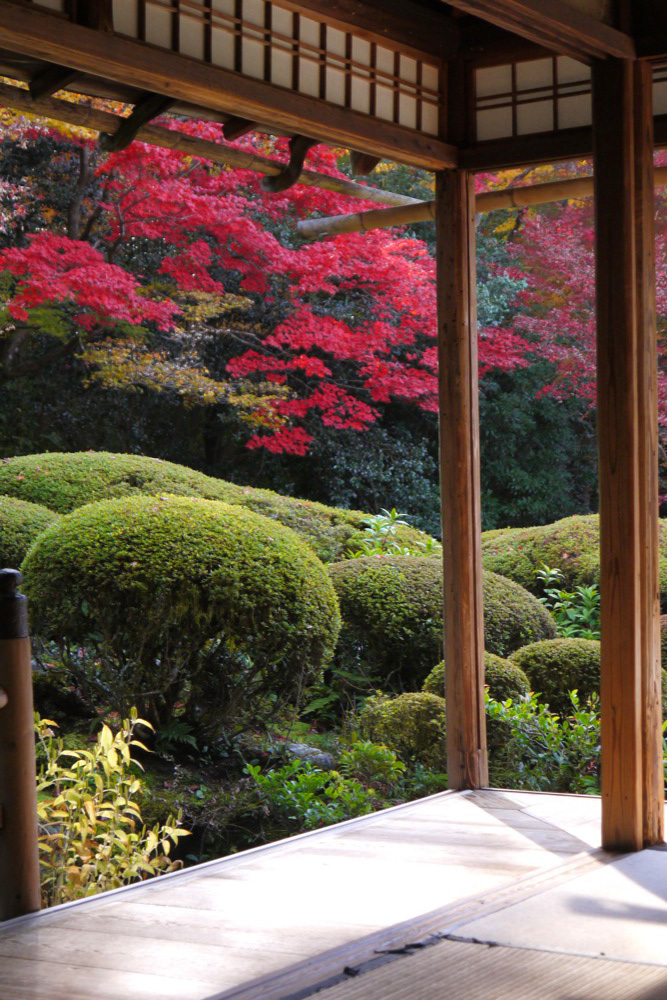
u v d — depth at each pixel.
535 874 2.99
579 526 7.30
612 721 3.27
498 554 7.35
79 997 2.20
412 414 11.70
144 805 4.41
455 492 4.04
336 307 10.27
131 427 10.99
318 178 4.48
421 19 3.89
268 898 2.86
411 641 5.82
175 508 4.95
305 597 4.84
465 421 4.04
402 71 3.92
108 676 4.99
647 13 3.22
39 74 3.24
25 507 6.25
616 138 3.19
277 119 3.45
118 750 4.81
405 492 11.42
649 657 3.32
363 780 4.79
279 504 7.30
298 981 2.21
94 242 9.77
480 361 10.30
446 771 4.66
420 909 2.78
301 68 3.53
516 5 2.79
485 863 3.18
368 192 4.72
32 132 8.45
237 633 4.74
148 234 8.79
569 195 4.46
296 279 9.12
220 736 5.12
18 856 2.72
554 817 3.71
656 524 3.34
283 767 4.84
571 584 7.02
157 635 4.74
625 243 3.20
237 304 9.29
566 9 2.94
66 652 4.93
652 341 3.30
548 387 10.59
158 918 2.70
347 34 3.69
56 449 10.52
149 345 10.01
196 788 4.73
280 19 3.45
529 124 3.97
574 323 10.00
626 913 2.65
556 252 9.80
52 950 2.48
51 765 3.65
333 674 5.99
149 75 3.00
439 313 4.06
